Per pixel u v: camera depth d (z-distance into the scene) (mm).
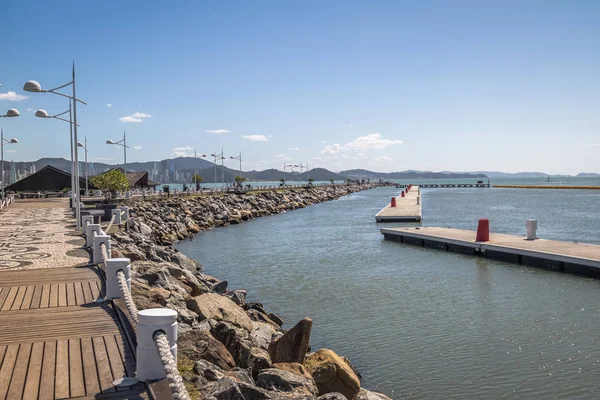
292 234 49812
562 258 27922
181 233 48844
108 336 10422
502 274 27656
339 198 129125
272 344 14430
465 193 147750
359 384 13133
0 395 7703
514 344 17094
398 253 35875
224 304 17000
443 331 18562
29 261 19578
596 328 18484
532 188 185250
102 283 15422
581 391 13719
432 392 13875
